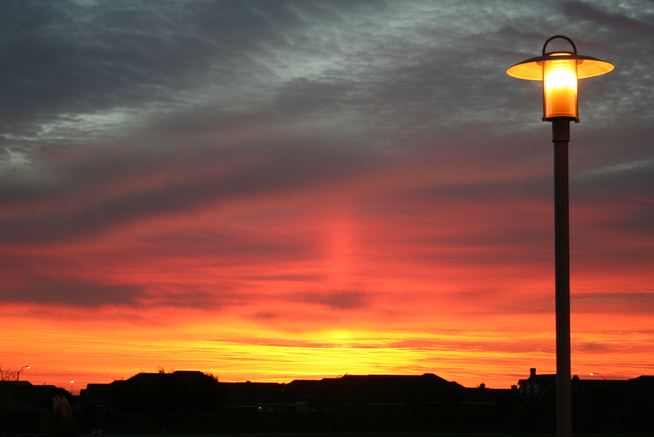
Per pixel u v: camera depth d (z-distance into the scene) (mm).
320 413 72938
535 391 95438
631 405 85625
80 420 72250
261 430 72875
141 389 84625
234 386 115000
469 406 88500
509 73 8609
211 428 72750
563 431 7738
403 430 72625
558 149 8156
